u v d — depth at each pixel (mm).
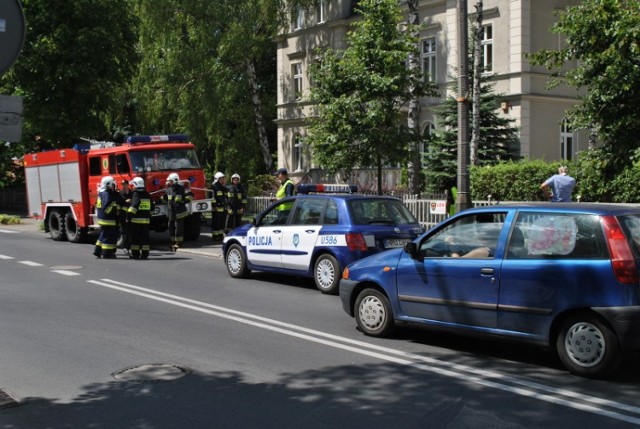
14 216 30578
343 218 10422
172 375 6031
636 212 5980
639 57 9547
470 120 21812
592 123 10500
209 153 37125
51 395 5512
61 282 11711
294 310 9148
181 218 17125
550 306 5934
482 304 6426
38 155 20875
